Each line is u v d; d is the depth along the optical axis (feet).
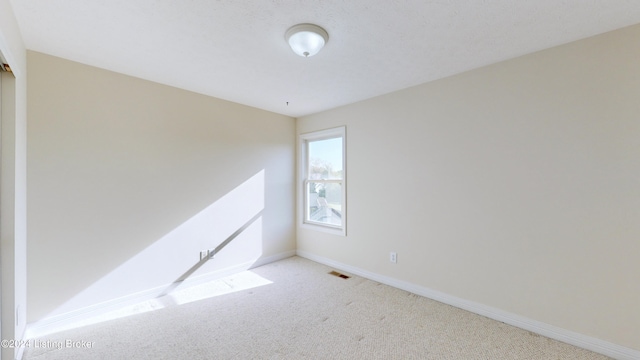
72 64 7.64
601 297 6.29
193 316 7.97
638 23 5.85
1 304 5.52
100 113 8.10
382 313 8.14
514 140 7.48
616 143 6.10
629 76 5.96
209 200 10.68
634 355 5.91
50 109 7.27
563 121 6.75
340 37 6.45
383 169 10.53
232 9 5.41
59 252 7.41
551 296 6.93
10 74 5.69
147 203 9.04
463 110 8.43
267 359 6.07
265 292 9.65
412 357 6.12
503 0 5.11
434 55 7.37
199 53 7.25
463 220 8.44
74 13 5.51
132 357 6.13
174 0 5.11
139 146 8.86
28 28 6.05
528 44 6.77
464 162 8.41
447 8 5.36
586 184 6.46
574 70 6.59
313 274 11.48
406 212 9.82
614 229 6.14
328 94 10.56
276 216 13.30
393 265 10.20
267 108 12.51
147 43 6.74
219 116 11.03
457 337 6.90
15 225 5.70
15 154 5.73
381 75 8.70
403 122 9.91
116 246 8.39
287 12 5.51
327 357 6.13
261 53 7.25
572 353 6.28
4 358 5.52
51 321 7.24
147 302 8.85
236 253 11.60
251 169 12.20
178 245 9.78
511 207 7.54
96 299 8.01
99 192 8.08
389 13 5.53
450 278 8.72
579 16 5.62
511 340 6.78
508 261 7.59
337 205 12.57
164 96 9.45
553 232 6.90
